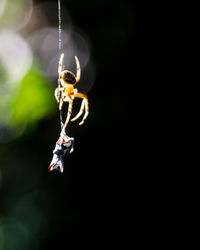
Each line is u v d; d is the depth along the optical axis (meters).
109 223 8.53
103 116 8.25
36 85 8.41
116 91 8.19
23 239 8.88
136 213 8.43
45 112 8.35
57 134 8.52
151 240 8.24
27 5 8.79
